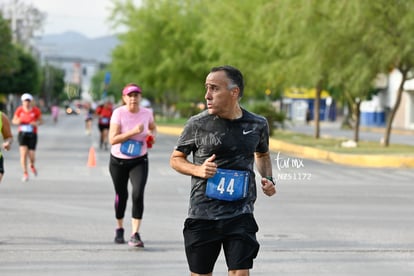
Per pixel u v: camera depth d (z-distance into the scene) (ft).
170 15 311.68
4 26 332.60
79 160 141.79
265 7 187.21
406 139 262.88
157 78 319.47
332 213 75.77
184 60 300.81
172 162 32.68
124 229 64.08
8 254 53.98
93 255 53.93
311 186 101.50
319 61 168.14
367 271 49.88
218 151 32.09
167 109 417.08
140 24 318.24
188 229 32.48
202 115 32.58
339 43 165.78
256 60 233.55
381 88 387.96
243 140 32.17
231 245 31.94
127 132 56.29
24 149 103.45
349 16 159.84
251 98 318.24
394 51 158.20
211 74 32.14
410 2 156.56
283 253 55.47
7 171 117.08
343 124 361.71
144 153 56.95
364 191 96.27
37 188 94.53
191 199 32.48
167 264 51.34
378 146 183.73
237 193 31.81
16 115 104.27
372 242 59.98
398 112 385.91
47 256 53.42
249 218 32.30
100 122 177.58
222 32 238.27
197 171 31.65
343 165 143.43
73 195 87.76
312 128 364.58
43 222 67.92
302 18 168.35
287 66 195.00
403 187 102.06
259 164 34.30
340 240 60.75
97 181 103.76
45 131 290.97
